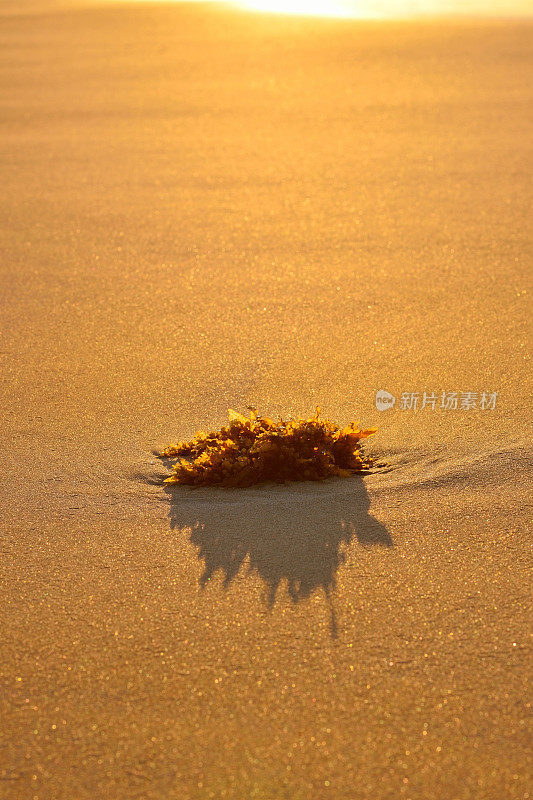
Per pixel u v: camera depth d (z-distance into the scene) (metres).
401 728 3.20
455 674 3.43
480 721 3.21
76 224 10.26
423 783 2.98
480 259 8.73
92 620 3.79
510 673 3.42
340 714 3.26
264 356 6.62
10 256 9.23
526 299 7.64
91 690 3.42
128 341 6.98
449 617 3.74
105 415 5.74
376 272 8.48
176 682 3.44
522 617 3.72
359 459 5.08
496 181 11.36
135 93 17.66
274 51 21.50
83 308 7.75
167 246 9.43
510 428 5.34
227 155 13.16
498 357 6.46
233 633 3.69
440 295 7.82
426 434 5.33
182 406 5.85
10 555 4.26
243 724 3.24
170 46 22.75
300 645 3.61
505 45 21.00
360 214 10.34
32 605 3.90
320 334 7.02
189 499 4.76
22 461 5.17
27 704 3.36
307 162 12.65
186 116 15.70
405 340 6.85
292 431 4.98
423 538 4.30
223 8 30.08
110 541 4.37
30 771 3.08
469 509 4.51
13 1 34.66
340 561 4.14
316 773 3.03
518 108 15.25
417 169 12.09
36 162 13.09
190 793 2.98
